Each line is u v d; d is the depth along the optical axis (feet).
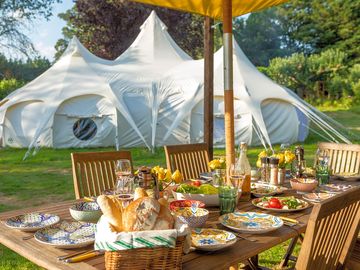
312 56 89.25
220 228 6.89
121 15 76.95
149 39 49.57
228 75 9.67
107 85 40.01
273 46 123.13
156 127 39.81
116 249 4.67
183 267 5.29
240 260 5.65
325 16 102.58
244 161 8.82
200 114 39.88
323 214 5.49
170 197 8.48
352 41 97.71
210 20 21.06
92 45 80.84
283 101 41.98
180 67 45.62
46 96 38.99
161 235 4.73
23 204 19.44
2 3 72.79
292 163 11.18
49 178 25.67
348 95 83.10
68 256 5.56
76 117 38.55
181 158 12.66
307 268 5.60
